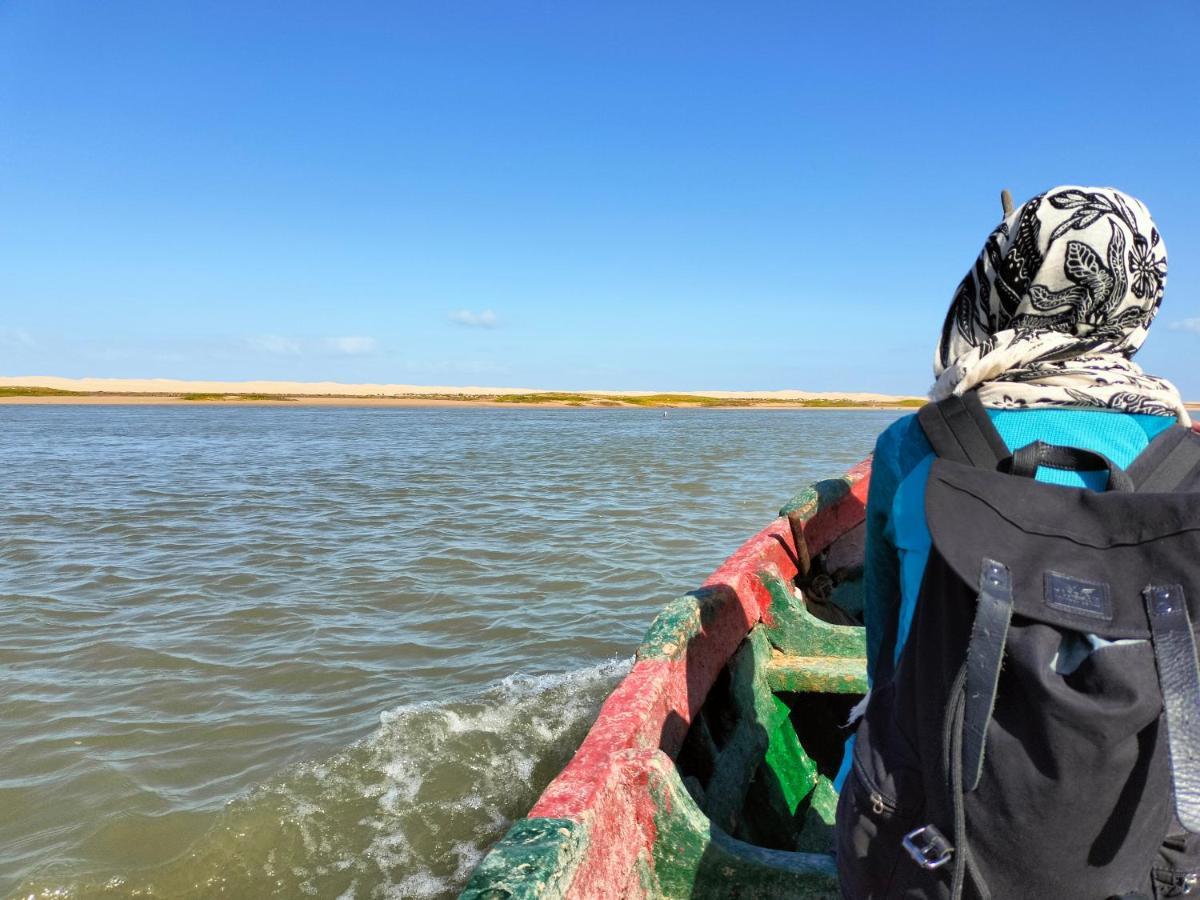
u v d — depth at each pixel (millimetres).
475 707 5965
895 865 1269
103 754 5355
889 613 1481
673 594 8922
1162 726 1075
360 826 4566
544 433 42531
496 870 1576
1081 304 1372
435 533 12312
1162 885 1206
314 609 8336
